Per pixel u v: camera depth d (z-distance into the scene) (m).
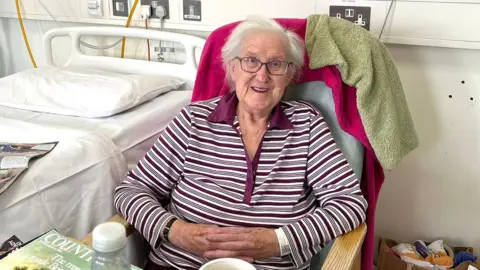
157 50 2.15
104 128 1.55
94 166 1.38
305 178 1.37
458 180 1.80
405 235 1.93
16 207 1.20
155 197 1.41
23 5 2.33
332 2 1.71
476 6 1.54
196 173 1.38
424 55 1.70
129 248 1.35
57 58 2.43
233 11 1.88
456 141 1.76
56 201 1.29
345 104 1.45
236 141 1.37
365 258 1.48
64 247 0.93
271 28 1.35
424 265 1.71
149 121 1.68
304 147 1.36
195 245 1.24
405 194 1.88
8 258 0.88
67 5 2.21
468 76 1.67
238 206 1.33
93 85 1.76
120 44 2.23
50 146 1.37
